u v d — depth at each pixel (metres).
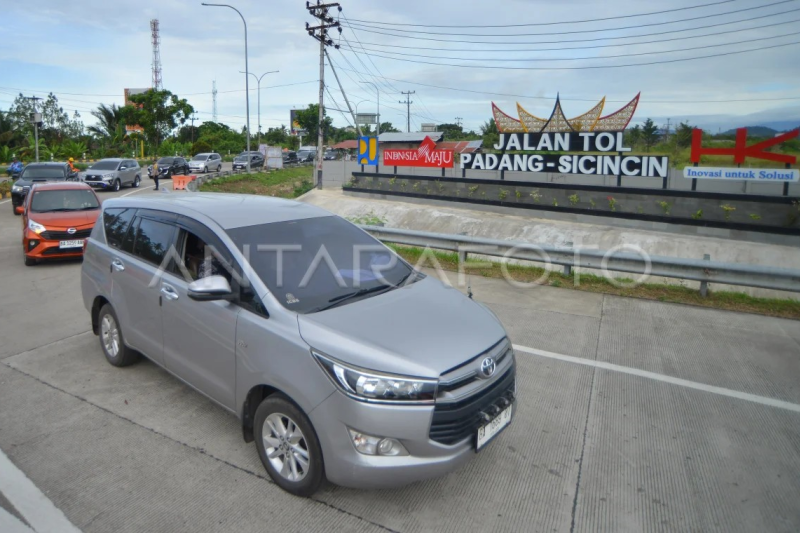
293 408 3.27
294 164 59.47
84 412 4.46
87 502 3.36
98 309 5.51
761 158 16.41
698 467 3.78
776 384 5.02
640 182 19.14
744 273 7.36
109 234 5.25
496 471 3.71
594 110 19.05
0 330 6.48
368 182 26.09
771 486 3.58
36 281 8.99
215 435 4.12
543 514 3.29
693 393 4.85
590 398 4.75
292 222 4.38
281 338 3.34
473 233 18.02
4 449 3.94
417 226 19.70
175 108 69.62
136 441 4.04
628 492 3.51
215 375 3.87
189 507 3.32
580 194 19.12
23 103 72.31
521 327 6.49
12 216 18.42
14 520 3.20
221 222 4.13
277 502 3.36
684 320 6.77
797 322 6.69
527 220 19.11
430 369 3.06
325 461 3.12
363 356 3.08
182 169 40.94
